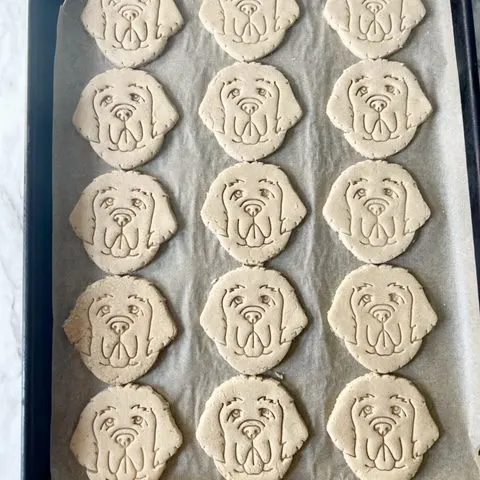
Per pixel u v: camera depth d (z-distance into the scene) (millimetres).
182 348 381
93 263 390
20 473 386
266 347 379
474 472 364
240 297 386
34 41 399
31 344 361
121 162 402
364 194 401
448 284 391
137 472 362
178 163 406
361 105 413
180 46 423
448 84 415
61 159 401
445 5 426
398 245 393
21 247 423
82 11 423
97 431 367
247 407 371
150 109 410
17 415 401
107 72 414
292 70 421
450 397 376
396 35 423
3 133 438
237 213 396
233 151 405
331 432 367
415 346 380
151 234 393
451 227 398
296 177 405
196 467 365
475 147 388
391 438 367
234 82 415
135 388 373
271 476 362
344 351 381
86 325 379
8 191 430
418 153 410
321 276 391
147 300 384
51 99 405
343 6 427
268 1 427
